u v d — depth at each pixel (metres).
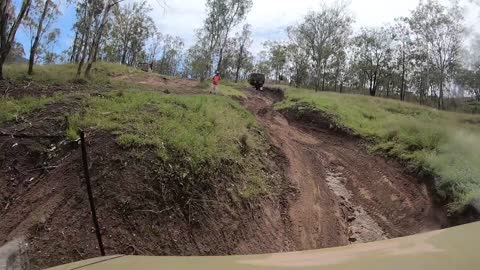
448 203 12.59
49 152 10.12
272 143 16.27
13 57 33.38
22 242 7.67
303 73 60.88
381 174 15.94
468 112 24.92
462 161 15.00
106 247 7.86
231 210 10.27
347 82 64.12
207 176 10.41
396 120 21.75
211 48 40.06
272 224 11.05
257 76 36.66
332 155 17.81
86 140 10.21
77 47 37.56
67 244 7.81
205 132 12.38
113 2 25.30
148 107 13.16
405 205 13.52
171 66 67.31
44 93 14.83
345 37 57.34
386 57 58.50
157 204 8.98
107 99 13.66
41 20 21.06
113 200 8.65
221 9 40.31
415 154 16.52
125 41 50.81
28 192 9.09
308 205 12.75
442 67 43.62
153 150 10.10
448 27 49.78
